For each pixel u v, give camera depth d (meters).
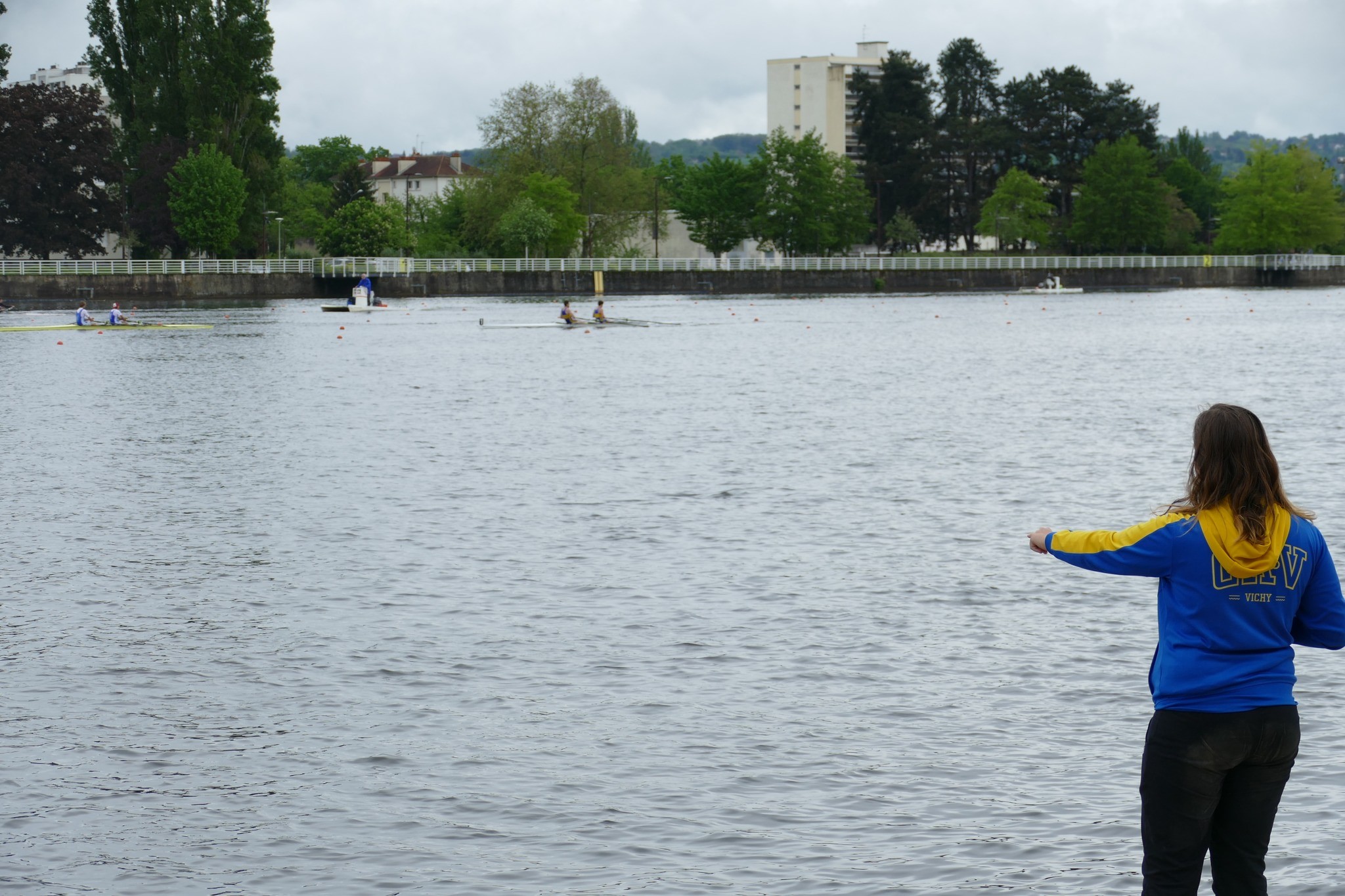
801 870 10.63
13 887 10.58
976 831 11.31
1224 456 7.41
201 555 22.77
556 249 158.75
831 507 26.61
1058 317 108.62
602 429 39.53
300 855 11.08
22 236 138.88
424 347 76.75
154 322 98.19
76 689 15.52
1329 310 117.94
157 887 10.53
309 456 34.31
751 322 102.44
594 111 166.25
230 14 139.12
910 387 52.00
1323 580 7.51
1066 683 15.30
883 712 14.41
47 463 33.50
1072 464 31.73
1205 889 10.05
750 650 16.81
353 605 19.30
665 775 12.68
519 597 19.67
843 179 181.50
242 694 15.26
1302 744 13.12
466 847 11.18
